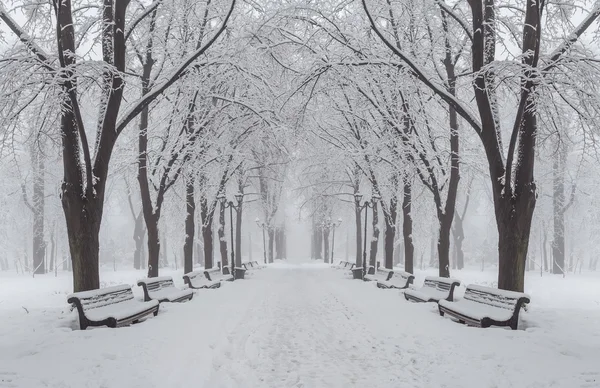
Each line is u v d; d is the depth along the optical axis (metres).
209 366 6.47
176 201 26.11
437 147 18.45
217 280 18.58
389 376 6.29
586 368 6.12
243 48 15.89
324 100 21.03
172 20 15.50
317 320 10.82
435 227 37.47
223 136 21.47
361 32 17.42
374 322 9.97
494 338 7.87
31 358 6.52
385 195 23.42
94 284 10.50
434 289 13.15
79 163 10.53
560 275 33.53
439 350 7.22
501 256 10.73
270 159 29.30
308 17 15.42
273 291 17.09
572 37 10.98
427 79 11.62
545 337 7.93
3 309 12.95
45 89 11.50
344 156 23.30
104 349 6.95
